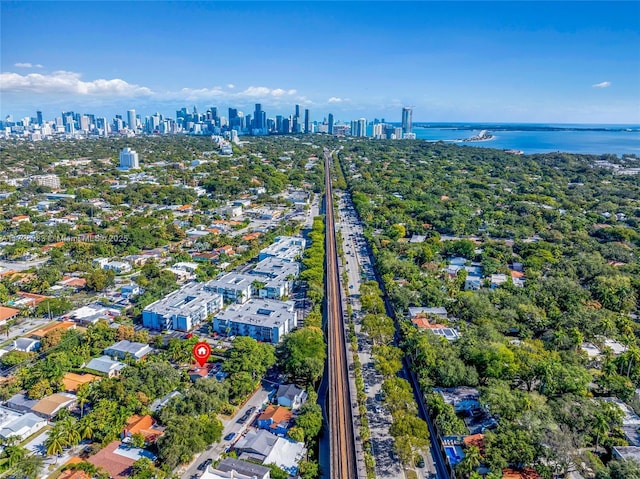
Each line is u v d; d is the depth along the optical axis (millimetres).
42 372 156250
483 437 128500
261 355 166625
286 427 138125
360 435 135875
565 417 132875
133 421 136125
